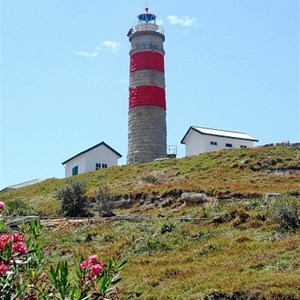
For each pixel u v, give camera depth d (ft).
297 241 64.44
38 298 26.32
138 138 186.80
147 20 200.75
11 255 25.40
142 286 56.03
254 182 121.49
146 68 191.52
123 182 144.97
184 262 65.05
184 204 106.42
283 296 45.98
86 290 24.90
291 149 151.43
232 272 55.77
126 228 85.71
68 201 114.11
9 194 173.27
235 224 80.02
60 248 78.43
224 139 193.77
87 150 193.26
